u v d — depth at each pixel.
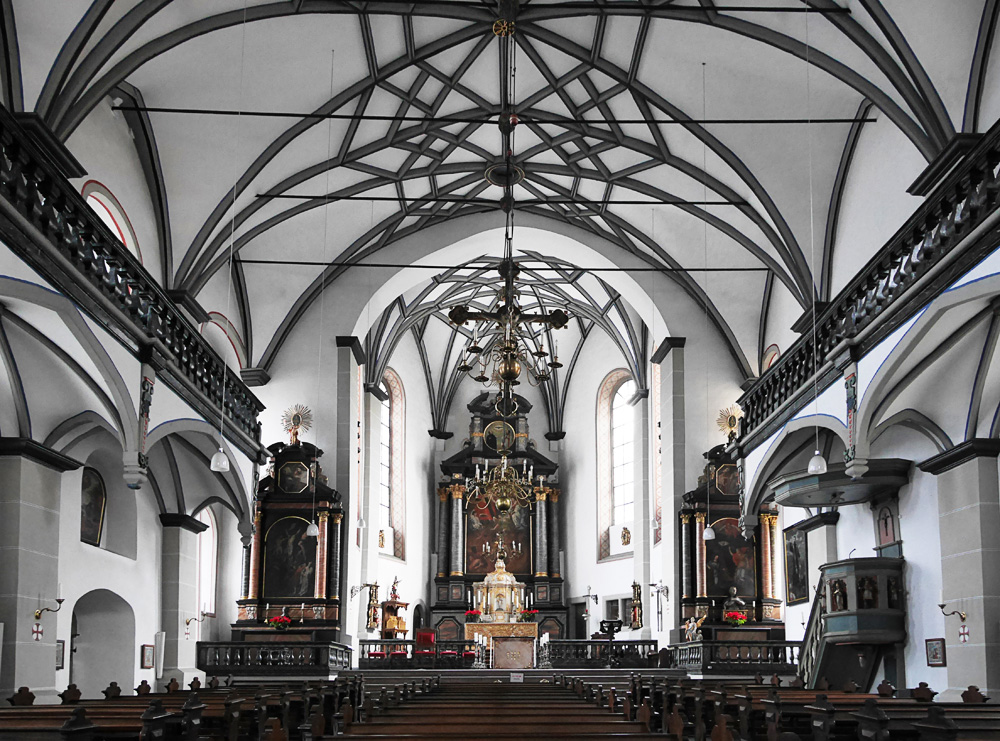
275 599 24.38
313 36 17.55
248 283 26.00
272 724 6.61
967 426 14.99
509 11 16.72
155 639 20.97
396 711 10.20
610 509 37.03
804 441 19.69
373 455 30.66
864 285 15.03
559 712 10.30
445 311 37.75
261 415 26.16
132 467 14.16
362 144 21.61
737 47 17.56
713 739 6.41
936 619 16.08
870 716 7.69
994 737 7.58
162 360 15.52
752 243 22.72
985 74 14.76
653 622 29.95
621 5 16.62
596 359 38.66
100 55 14.52
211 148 19.52
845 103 18.38
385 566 34.88
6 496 15.02
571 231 27.33
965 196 12.05
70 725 7.27
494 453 39.81
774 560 25.72
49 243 11.84
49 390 15.02
